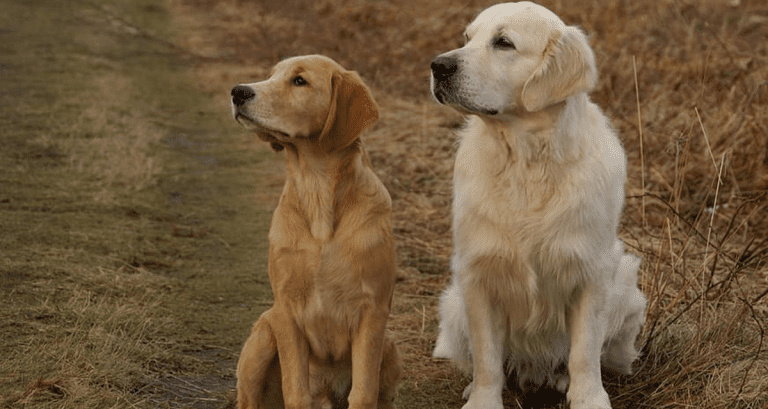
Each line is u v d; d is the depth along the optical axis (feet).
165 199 31.58
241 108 16.16
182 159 37.32
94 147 35.88
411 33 56.39
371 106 16.53
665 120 33.32
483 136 17.60
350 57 52.54
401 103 45.24
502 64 16.81
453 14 58.18
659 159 30.99
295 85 16.46
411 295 23.99
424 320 21.99
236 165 37.22
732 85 33.50
